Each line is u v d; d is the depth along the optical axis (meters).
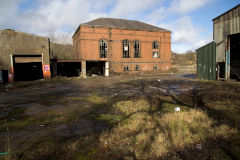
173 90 11.08
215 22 17.03
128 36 33.03
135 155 3.05
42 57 21.22
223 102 6.93
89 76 27.08
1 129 4.57
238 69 18.77
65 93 10.95
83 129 4.45
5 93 11.45
